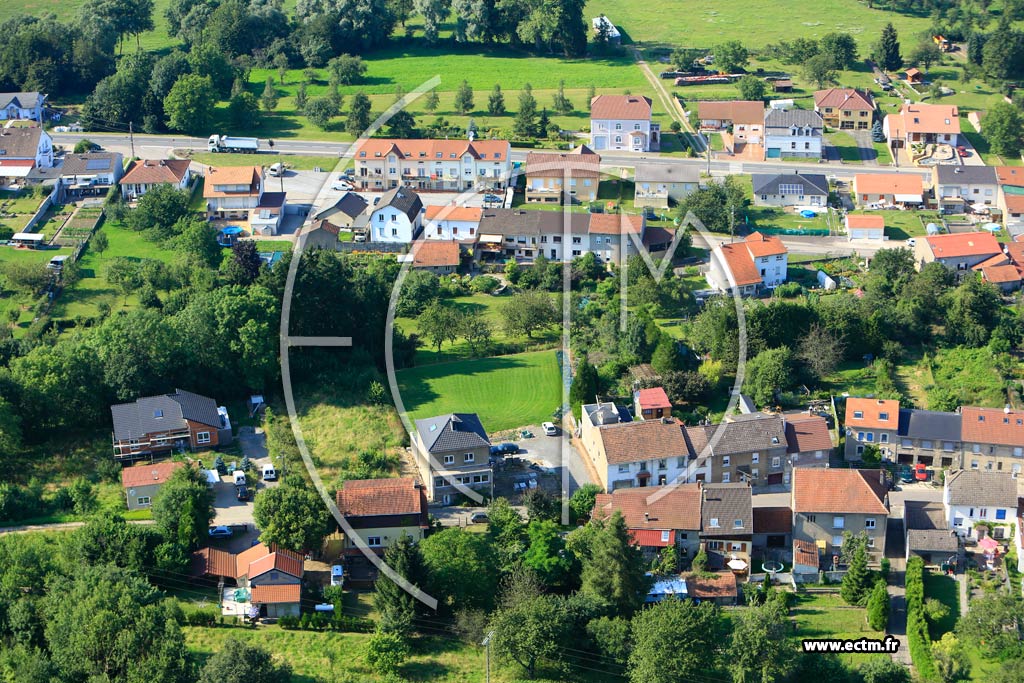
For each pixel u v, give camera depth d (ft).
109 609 483.51
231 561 545.03
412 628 511.81
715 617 501.56
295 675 485.15
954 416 645.10
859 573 538.06
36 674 463.83
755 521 572.92
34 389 648.38
